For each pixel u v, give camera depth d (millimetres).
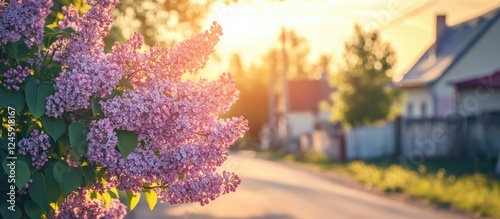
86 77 3756
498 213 19047
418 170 33656
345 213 19312
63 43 4102
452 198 22078
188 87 3936
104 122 3775
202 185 3979
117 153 3885
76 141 3840
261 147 68812
